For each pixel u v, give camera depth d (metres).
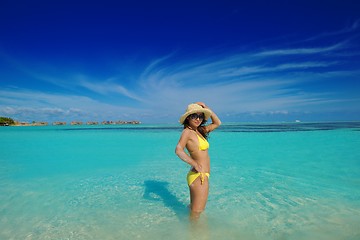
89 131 40.00
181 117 4.52
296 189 6.47
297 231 4.11
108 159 11.80
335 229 4.16
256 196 5.91
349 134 25.20
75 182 7.48
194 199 4.59
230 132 31.97
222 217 4.70
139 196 6.10
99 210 5.19
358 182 7.16
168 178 7.98
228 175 8.10
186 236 4.01
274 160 10.88
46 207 5.40
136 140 22.28
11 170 9.30
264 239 3.86
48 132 36.97
